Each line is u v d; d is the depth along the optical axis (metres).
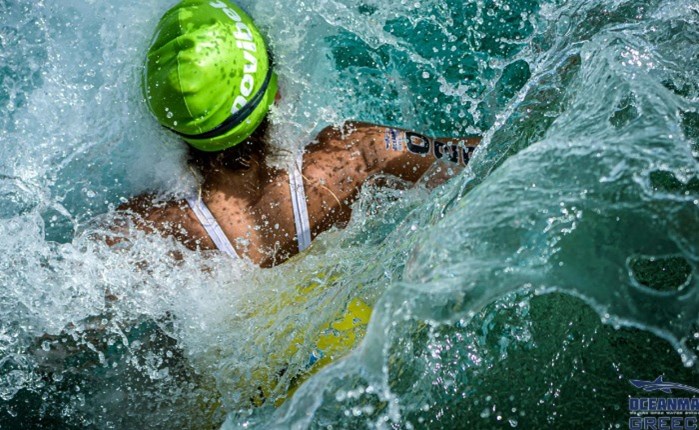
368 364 2.02
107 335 2.35
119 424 2.45
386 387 2.09
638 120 2.06
